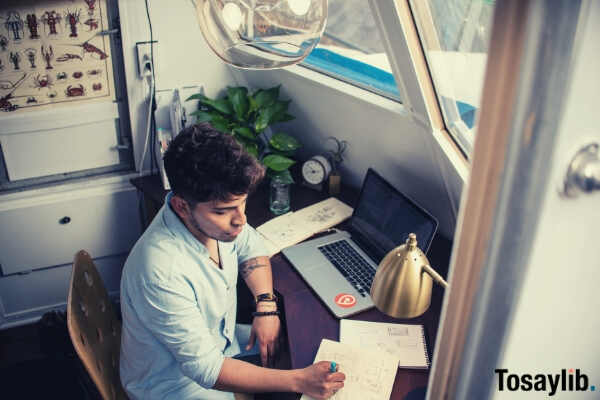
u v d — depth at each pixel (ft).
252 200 7.14
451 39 4.95
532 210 1.77
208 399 4.88
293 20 3.81
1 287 7.98
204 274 4.74
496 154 1.71
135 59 7.31
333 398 4.26
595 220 1.91
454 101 5.24
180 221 4.63
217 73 8.00
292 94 7.75
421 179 6.29
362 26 7.34
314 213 6.77
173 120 7.42
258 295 5.46
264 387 4.44
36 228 7.72
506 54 1.58
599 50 1.56
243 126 7.40
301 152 8.26
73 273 4.87
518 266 1.89
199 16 3.93
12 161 7.40
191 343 4.44
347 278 5.67
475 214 1.84
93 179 7.91
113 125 7.77
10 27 6.61
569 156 1.71
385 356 4.65
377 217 6.10
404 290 3.34
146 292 4.38
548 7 1.50
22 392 7.04
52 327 6.95
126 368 4.96
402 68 5.17
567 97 1.60
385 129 6.42
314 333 5.03
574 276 2.07
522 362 2.23
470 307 2.02
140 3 6.98
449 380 2.26
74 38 6.98
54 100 7.24
